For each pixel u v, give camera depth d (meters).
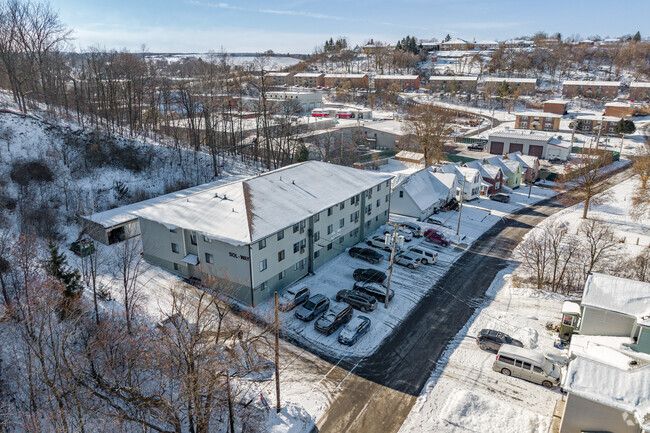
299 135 91.50
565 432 22.66
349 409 25.33
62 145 60.56
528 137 94.25
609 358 26.50
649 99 138.12
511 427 23.95
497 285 40.34
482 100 155.25
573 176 71.31
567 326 31.36
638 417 20.22
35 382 25.48
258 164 76.81
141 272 39.41
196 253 38.16
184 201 39.88
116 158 62.66
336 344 31.31
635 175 78.00
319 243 41.94
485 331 31.52
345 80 176.12
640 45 189.12
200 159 71.81
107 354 26.86
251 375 27.72
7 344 27.80
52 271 30.25
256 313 34.22
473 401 25.62
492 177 71.19
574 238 50.56
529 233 53.78
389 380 27.81
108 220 45.34
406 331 33.06
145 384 26.33
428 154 82.50
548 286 39.50
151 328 30.28
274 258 36.38
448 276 42.03
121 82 87.94
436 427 24.08
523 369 27.75
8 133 58.22
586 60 189.12
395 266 43.81
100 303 33.94
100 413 23.34
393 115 134.88
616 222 57.00
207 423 21.53
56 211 48.38
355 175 49.88
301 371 28.42
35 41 73.81
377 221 52.59
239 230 34.34
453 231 53.94
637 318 27.44
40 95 78.56
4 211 45.91
